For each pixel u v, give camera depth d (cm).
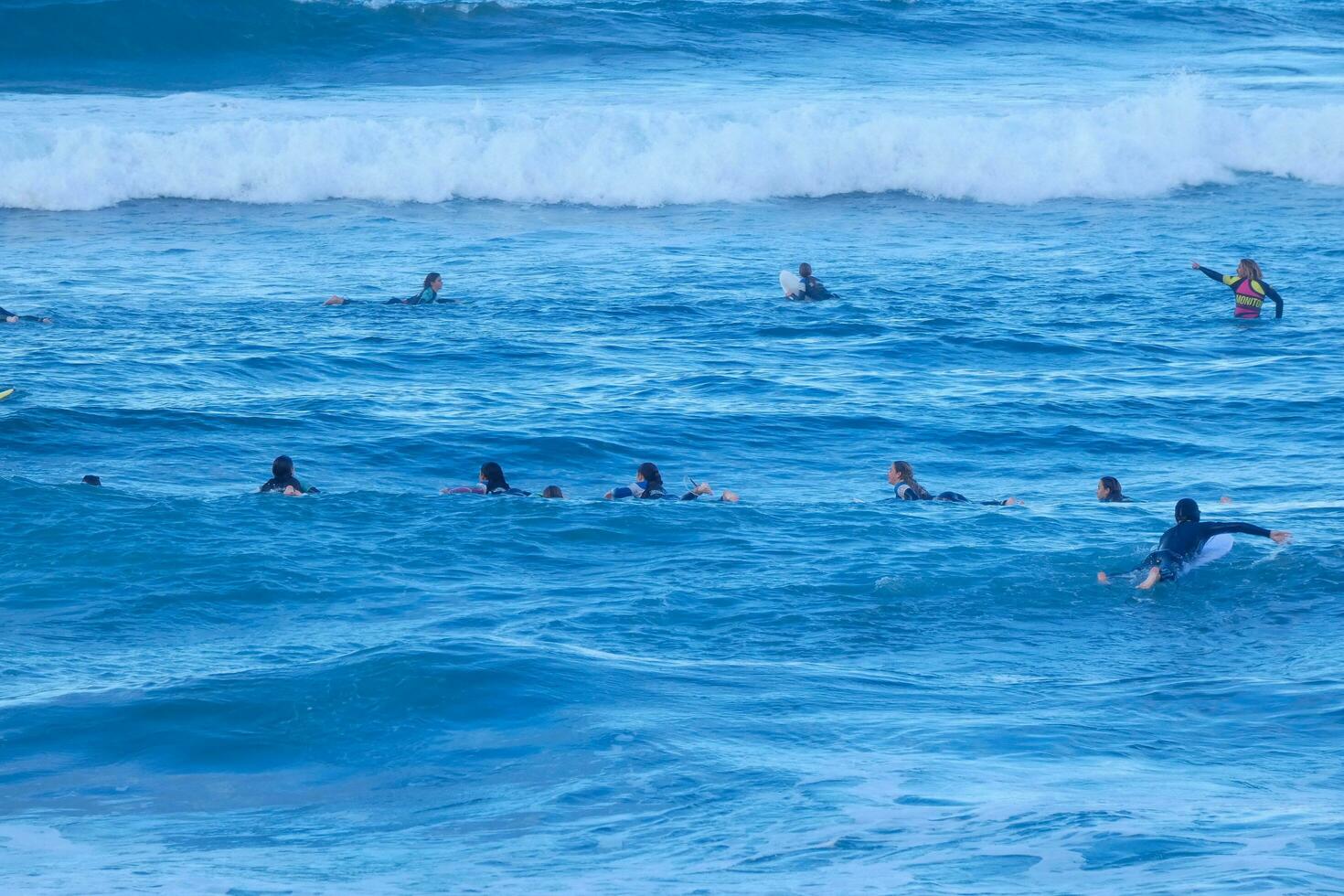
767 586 4222
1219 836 2111
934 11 18825
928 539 4762
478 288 9888
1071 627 3881
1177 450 6719
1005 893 1841
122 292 9550
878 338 8738
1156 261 10781
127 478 5719
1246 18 19862
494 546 4644
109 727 2930
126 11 16438
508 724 2944
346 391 7344
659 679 3294
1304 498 5712
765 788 2514
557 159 12888
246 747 2827
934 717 3036
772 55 17175
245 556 4444
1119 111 13875
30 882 2091
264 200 12519
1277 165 13525
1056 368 8200
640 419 6994
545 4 17938
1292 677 3378
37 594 4078
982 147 13100
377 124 13038
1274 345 8681
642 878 2020
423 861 2181
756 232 11750
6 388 7031
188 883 2067
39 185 12075
